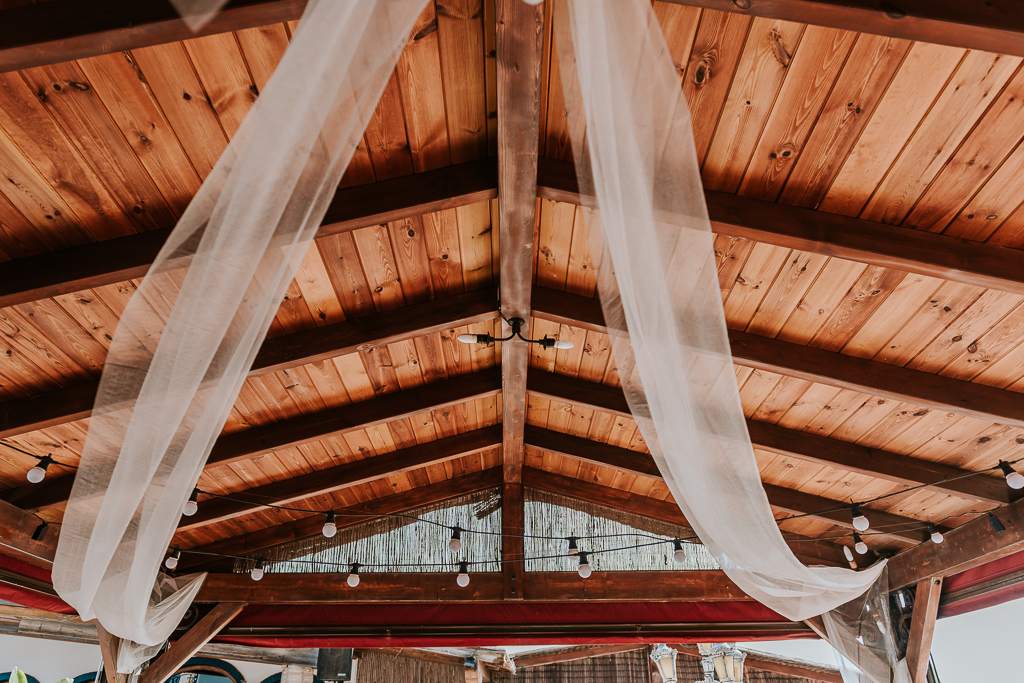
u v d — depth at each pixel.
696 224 1.13
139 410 1.16
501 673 8.34
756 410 3.64
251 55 1.88
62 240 2.24
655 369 1.19
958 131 2.01
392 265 2.90
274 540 5.02
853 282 2.64
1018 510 3.64
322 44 1.01
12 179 2.01
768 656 7.73
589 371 3.80
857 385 2.93
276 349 3.03
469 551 5.04
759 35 1.87
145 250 2.27
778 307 2.87
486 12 1.97
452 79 2.16
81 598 1.66
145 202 2.22
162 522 1.57
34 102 1.83
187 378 1.13
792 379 3.29
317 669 6.98
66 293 2.34
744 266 2.70
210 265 1.07
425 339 3.46
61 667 6.13
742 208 2.31
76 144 1.97
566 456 4.74
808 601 2.74
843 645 4.63
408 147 2.36
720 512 1.44
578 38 1.12
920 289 2.59
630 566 5.00
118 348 1.20
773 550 1.62
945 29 1.52
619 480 5.11
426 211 2.45
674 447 1.34
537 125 2.02
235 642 5.07
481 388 3.85
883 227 2.31
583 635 5.16
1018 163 2.06
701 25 1.87
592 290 3.12
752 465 1.37
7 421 2.77
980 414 2.90
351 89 1.07
